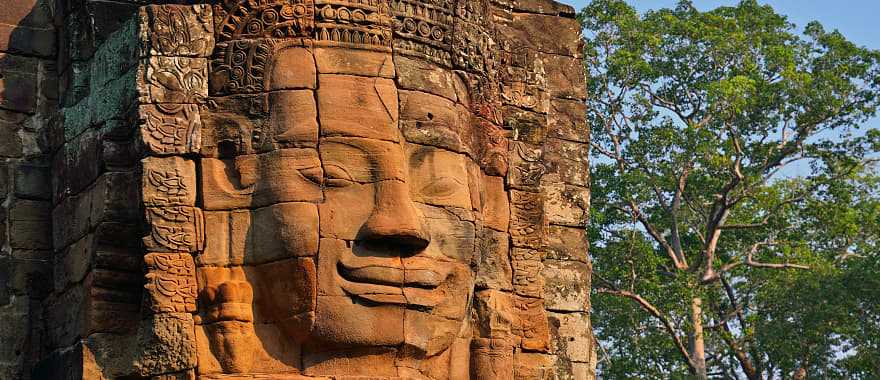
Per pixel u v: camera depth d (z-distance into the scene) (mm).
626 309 26375
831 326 26328
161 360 10453
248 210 10664
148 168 10656
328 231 10523
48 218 12102
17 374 11711
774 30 30344
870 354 26188
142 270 10734
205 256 10625
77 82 11875
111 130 11086
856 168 28969
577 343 13383
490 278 11648
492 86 11758
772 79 29719
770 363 27375
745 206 29391
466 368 11352
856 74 29531
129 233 10953
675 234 28172
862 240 29641
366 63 10891
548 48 13977
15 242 11945
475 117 11555
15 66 12352
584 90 14047
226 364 10453
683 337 27297
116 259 10922
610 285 27125
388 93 10867
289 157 10602
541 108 12477
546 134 12703
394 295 10594
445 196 10984
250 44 10859
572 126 13891
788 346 26438
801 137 28859
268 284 10555
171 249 10586
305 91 10727
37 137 12266
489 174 11781
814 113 28438
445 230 10938
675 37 29312
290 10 10898
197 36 10938
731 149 27922
